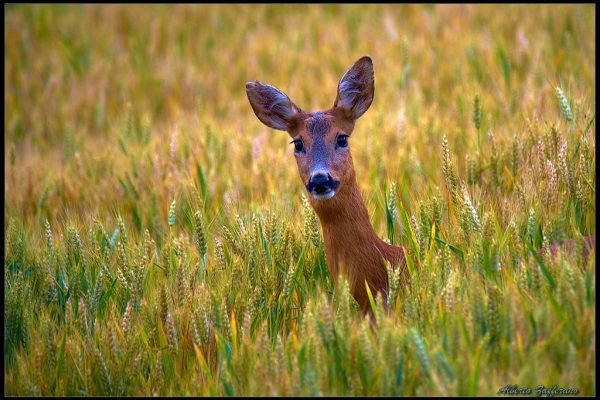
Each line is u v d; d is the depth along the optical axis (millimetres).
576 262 9562
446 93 19531
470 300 9094
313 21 28781
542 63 18875
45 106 24516
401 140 15781
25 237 12859
